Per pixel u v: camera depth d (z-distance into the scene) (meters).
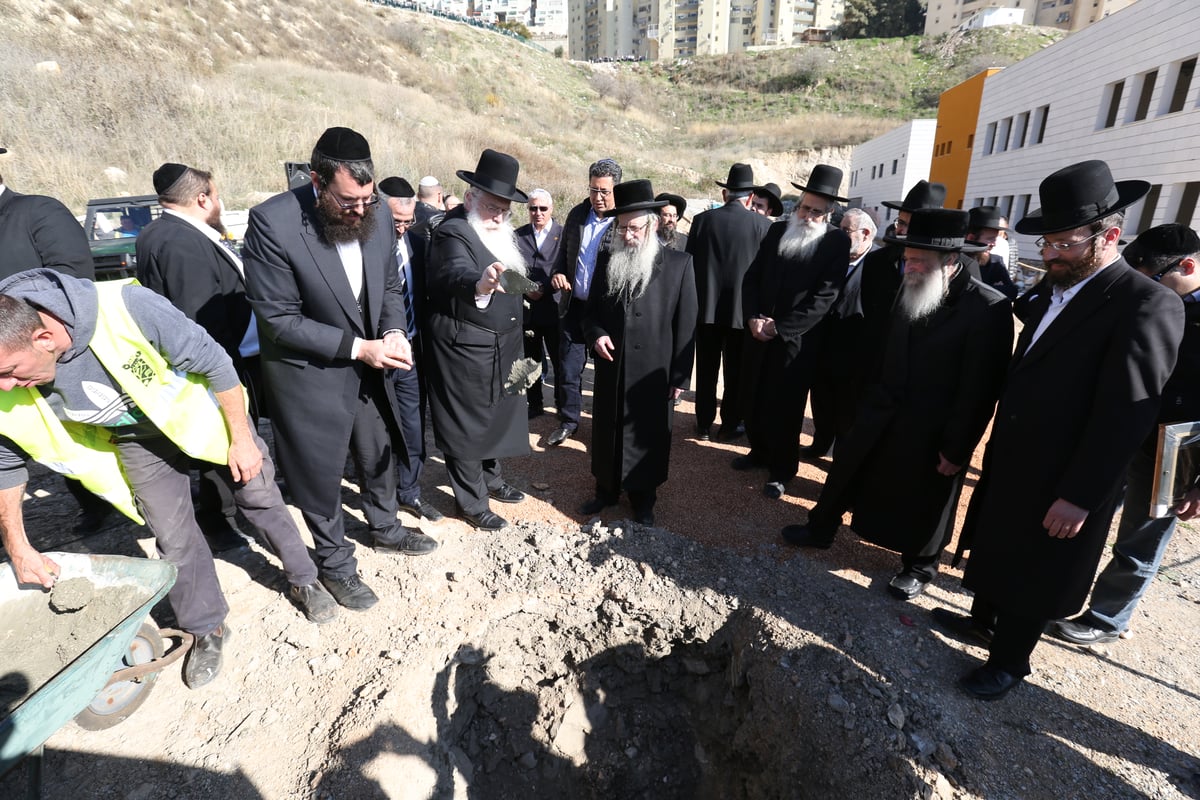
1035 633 2.41
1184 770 2.25
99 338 1.94
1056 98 15.09
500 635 3.00
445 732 2.76
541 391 5.33
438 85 32.66
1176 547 3.54
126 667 2.30
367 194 2.26
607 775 3.35
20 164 11.62
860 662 2.70
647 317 3.35
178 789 2.18
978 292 2.62
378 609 2.96
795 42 81.38
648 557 3.32
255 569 3.20
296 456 2.62
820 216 3.63
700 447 4.79
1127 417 1.98
